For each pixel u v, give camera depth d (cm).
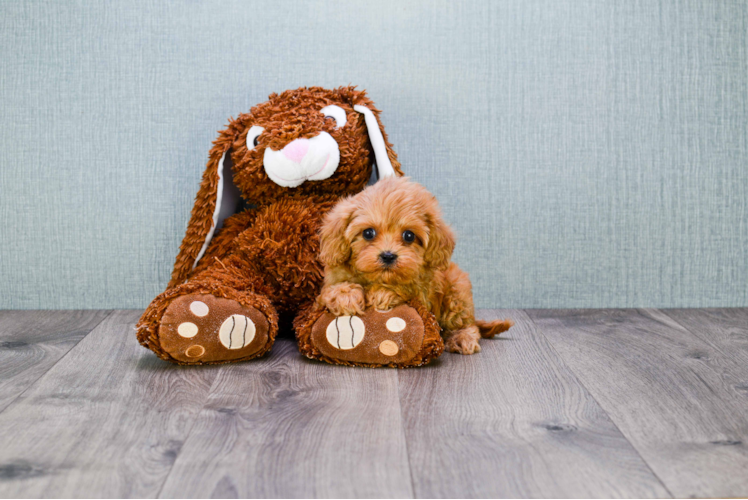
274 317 121
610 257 167
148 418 90
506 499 69
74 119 159
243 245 132
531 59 161
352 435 85
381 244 112
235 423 89
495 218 164
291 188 137
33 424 88
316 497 69
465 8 159
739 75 164
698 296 169
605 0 160
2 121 158
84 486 71
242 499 68
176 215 162
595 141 163
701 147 165
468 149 162
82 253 163
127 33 157
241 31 158
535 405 96
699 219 167
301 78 159
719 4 162
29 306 164
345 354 115
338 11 158
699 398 100
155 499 68
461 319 128
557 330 144
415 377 110
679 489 71
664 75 163
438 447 81
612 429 87
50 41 157
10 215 161
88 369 114
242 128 141
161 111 159
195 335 112
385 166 137
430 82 160
